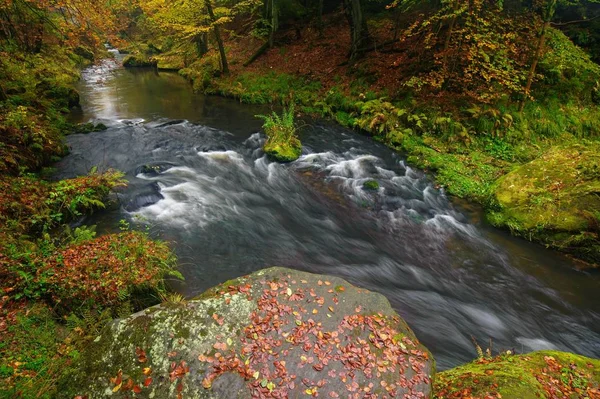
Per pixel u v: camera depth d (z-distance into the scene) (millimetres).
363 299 4602
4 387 3652
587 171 8672
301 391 3475
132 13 35375
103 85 23750
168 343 3664
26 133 9852
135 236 6832
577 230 8094
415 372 3803
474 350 5863
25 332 4461
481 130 12758
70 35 12258
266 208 9695
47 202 7551
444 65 13445
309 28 23438
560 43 13547
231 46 26781
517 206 9086
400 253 8289
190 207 9258
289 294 4500
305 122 16203
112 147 12727
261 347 3791
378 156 12914
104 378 3398
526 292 7301
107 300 5301
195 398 3289
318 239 8555
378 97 15578
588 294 7273
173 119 16891
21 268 5344
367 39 18328
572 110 13133
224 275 6891
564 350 6000
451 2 12359
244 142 14156
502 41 13281
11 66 13156
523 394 3695
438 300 6957
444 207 10078
